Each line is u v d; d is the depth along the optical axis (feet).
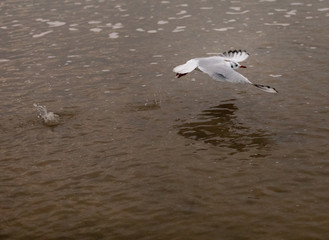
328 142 28.71
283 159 27.22
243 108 34.27
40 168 27.61
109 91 38.42
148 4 70.08
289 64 42.09
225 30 54.13
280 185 24.71
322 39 48.57
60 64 45.57
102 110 34.96
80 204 23.91
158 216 22.58
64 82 40.78
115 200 24.12
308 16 58.18
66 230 21.93
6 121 33.83
